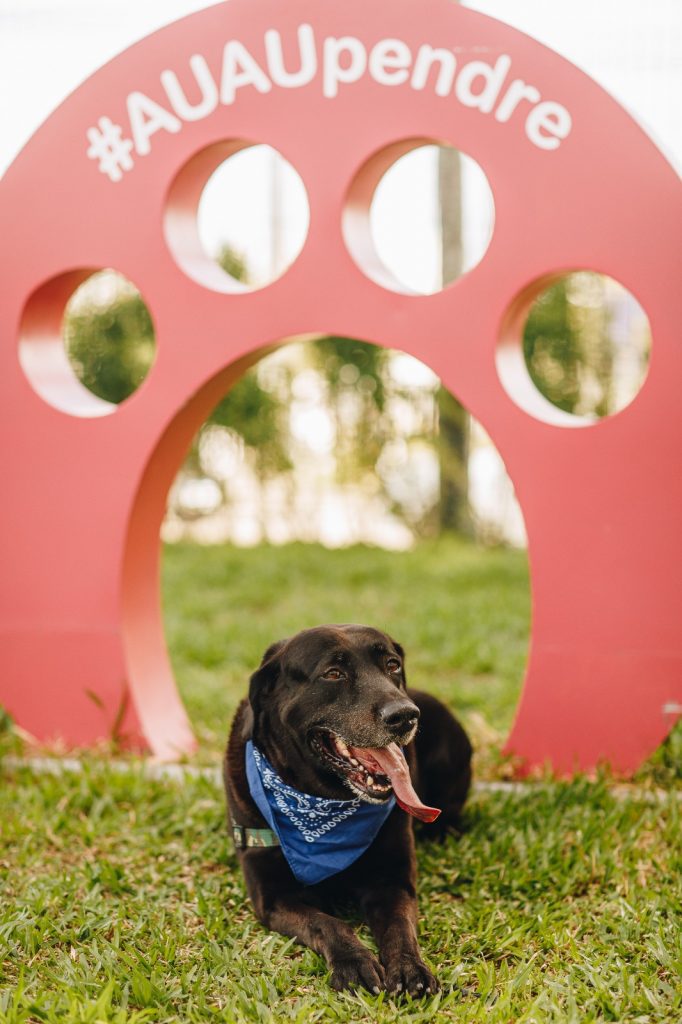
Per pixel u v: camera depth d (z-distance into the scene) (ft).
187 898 13.48
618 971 11.24
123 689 19.12
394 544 57.16
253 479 57.11
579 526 17.04
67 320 55.47
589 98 16.51
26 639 19.66
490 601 35.12
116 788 16.99
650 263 16.38
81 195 19.21
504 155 17.01
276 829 12.64
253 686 13.04
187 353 18.80
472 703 23.30
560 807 15.85
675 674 16.63
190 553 44.86
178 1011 10.62
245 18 18.10
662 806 15.84
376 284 17.83
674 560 16.60
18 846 15.14
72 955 11.82
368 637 12.81
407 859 12.98
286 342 18.67
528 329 53.36
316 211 18.07
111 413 19.19
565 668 17.24
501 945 11.83
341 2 17.58
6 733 19.71
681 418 16.43
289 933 12.04
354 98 17.69
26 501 19.65
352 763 12.35
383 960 11.32
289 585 38.70
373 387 53.36
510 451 17.31
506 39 16.87
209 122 18.40
